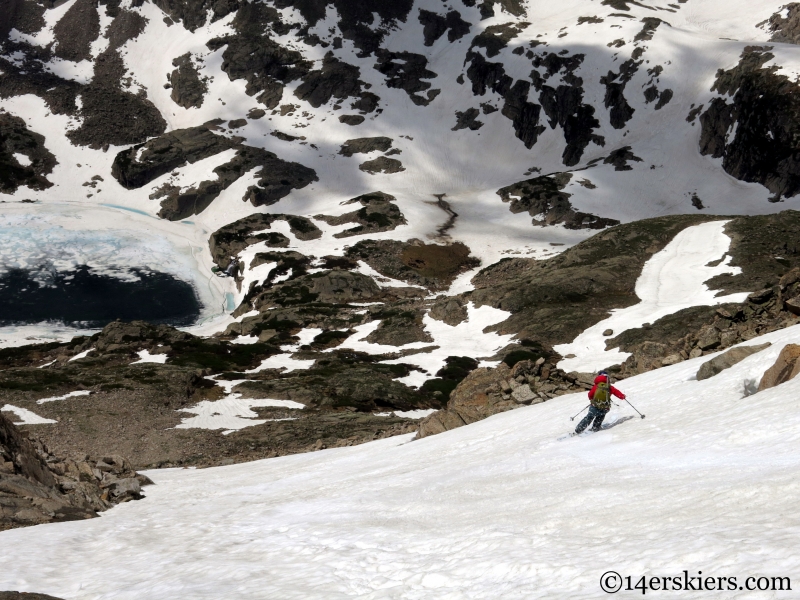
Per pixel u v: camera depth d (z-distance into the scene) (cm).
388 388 8288
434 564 806
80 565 1178
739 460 1023
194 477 3447
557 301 10794
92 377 8562
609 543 721
